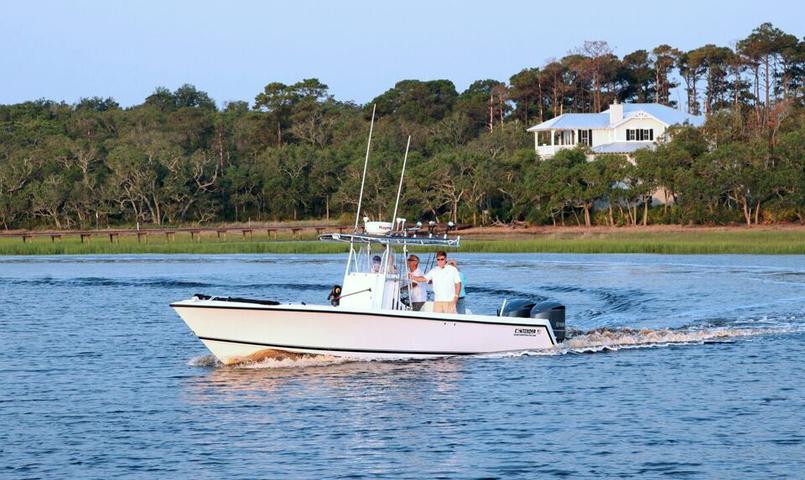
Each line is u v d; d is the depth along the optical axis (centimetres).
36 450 3209
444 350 4434
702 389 3919
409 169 16962
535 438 3291
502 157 17062
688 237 13450
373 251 4450
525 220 16712
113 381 4197
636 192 15450
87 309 6981
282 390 3931
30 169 19125
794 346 4834
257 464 3064
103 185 18775
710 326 5581
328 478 2941
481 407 3666
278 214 19100
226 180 19325
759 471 2970
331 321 4259
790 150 15200
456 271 4475
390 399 3778
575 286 8325
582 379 4088
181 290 8600
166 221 18862
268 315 4222
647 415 3547
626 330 5203
